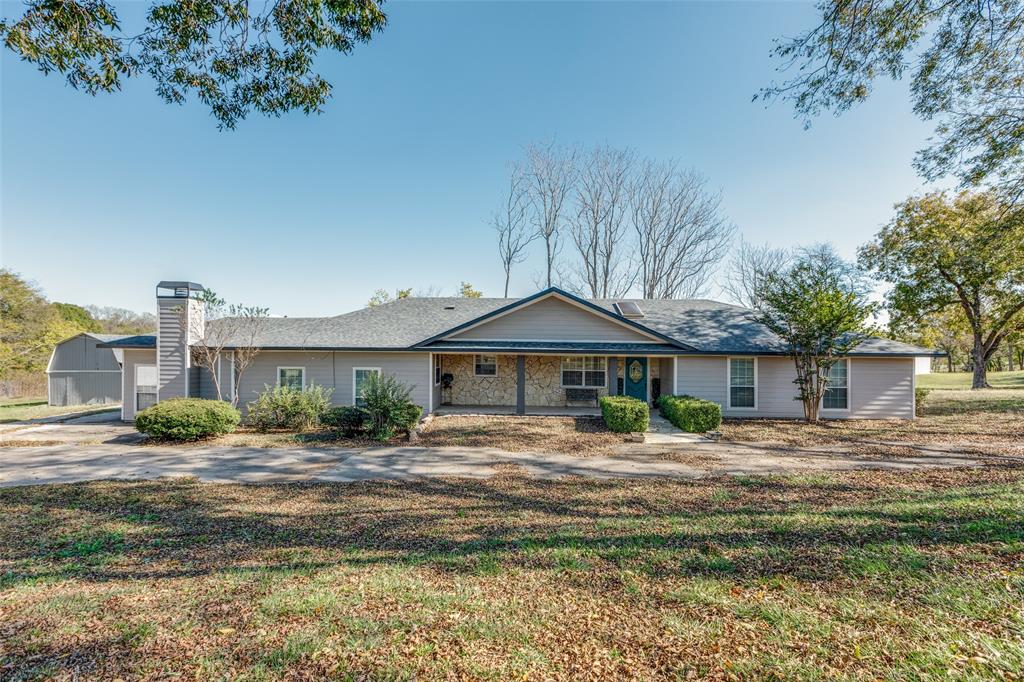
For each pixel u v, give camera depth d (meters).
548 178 31.05
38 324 30.20
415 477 8.37
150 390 15.77
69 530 5.66
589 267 31.19
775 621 3.30
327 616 3.48
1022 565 4.07
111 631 3.31
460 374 18.75
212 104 6.05
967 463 9.09
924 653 2.85
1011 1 6.90
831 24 7.12
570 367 18.45
